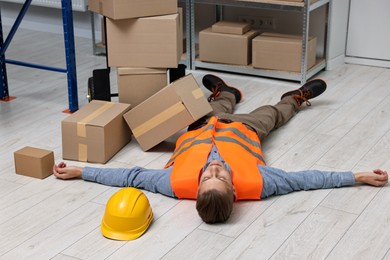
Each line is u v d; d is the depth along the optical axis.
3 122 3.83
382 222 2.70
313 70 4.58
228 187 2.66
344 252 2.49
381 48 4.82
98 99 3.71
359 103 4.09
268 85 4.49
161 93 3.31
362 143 3.48
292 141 3.52
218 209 2.61
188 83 3.39
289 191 2.93
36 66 4.04
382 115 3.89
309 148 3.42
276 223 2.69
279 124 3.67
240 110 3.99
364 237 2.59
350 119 3.83
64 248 2.54
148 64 3.55
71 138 3.27
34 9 5.95
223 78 4.65
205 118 3.41
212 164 2.75
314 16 4.83
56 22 5.89
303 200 2.87
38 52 5.31
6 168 3.22
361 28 4.85
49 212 2.81
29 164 3.10
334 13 4.67
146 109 3.35
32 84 4.52
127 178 2.99
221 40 4.68
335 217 2.73
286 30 4.94
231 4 4.55
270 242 2.56
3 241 2.59
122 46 3.53
